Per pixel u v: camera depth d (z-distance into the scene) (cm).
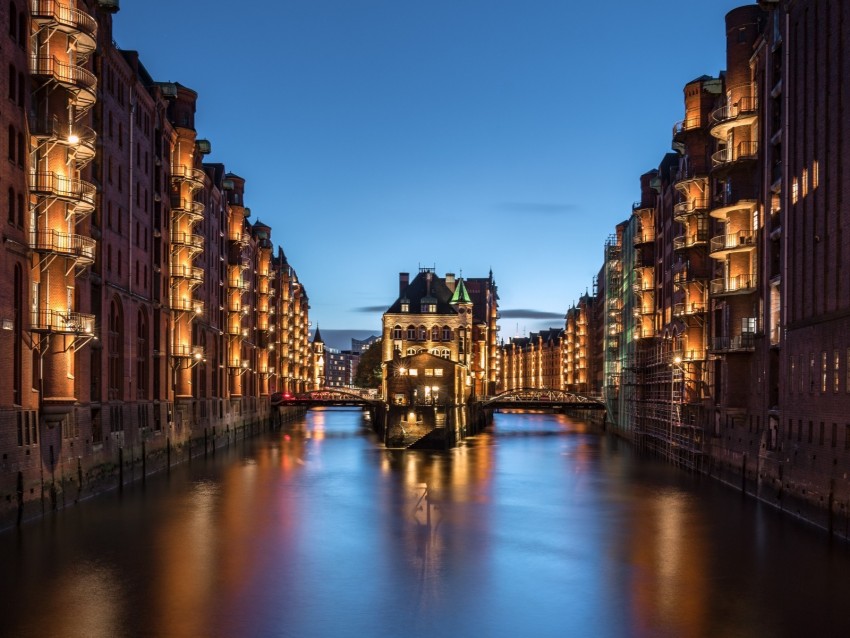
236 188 10881
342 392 13300
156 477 6588
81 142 4681
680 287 7369
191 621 3005
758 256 5600
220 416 9694
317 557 3950
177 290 7612
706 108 6850
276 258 15750
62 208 4656
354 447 9712
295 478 6700
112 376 5912
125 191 6200
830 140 4362
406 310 13538
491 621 3050
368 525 4728
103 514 4819
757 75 5706
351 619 3056
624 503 5500
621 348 12306
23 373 4322
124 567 3694
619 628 2972
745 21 5841
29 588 3350
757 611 3134
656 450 8912
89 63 5466
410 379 11088
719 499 5572
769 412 5238
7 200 4141
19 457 4259
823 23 4472
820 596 3300
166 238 7388
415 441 9738
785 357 4975
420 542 4297
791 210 4938
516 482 6606
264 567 3750
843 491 4119
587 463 8031
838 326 4203
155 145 7075
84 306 5259
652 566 3791
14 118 4234
